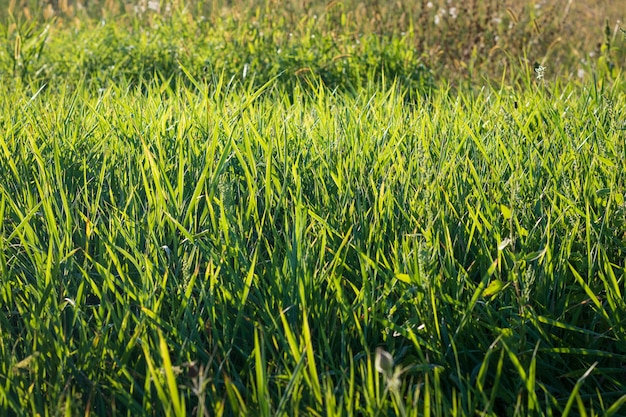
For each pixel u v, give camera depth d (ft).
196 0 26.91
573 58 23.66
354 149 10.12
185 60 19.94
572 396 5.49
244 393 6.39
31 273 7.91
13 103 13.37
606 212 8.08
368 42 20.83
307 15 24.03
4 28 21.22
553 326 7.30
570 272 7.95
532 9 27.73
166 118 11.86
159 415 6.09
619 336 6.99
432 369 6.37
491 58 21.99
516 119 11.28
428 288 6.79
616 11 28.04
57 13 28.53
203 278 7.90
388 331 6.87
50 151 10.51
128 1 27.35
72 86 18.75
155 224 8.50
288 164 9.73
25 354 6.66
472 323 7.04
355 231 8.18
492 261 7.61
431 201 7.98
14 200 9.41
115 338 7.04
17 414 5.75
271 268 7.58
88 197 9.66
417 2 27.25
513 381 6.63
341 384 6.45
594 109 12.62
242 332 7.06
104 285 7.18
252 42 20.99
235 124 10.32
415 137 11.14
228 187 8.18
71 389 6.37
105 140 10.56
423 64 20.27
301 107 13.00
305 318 6.13
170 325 6.65
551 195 9.12
